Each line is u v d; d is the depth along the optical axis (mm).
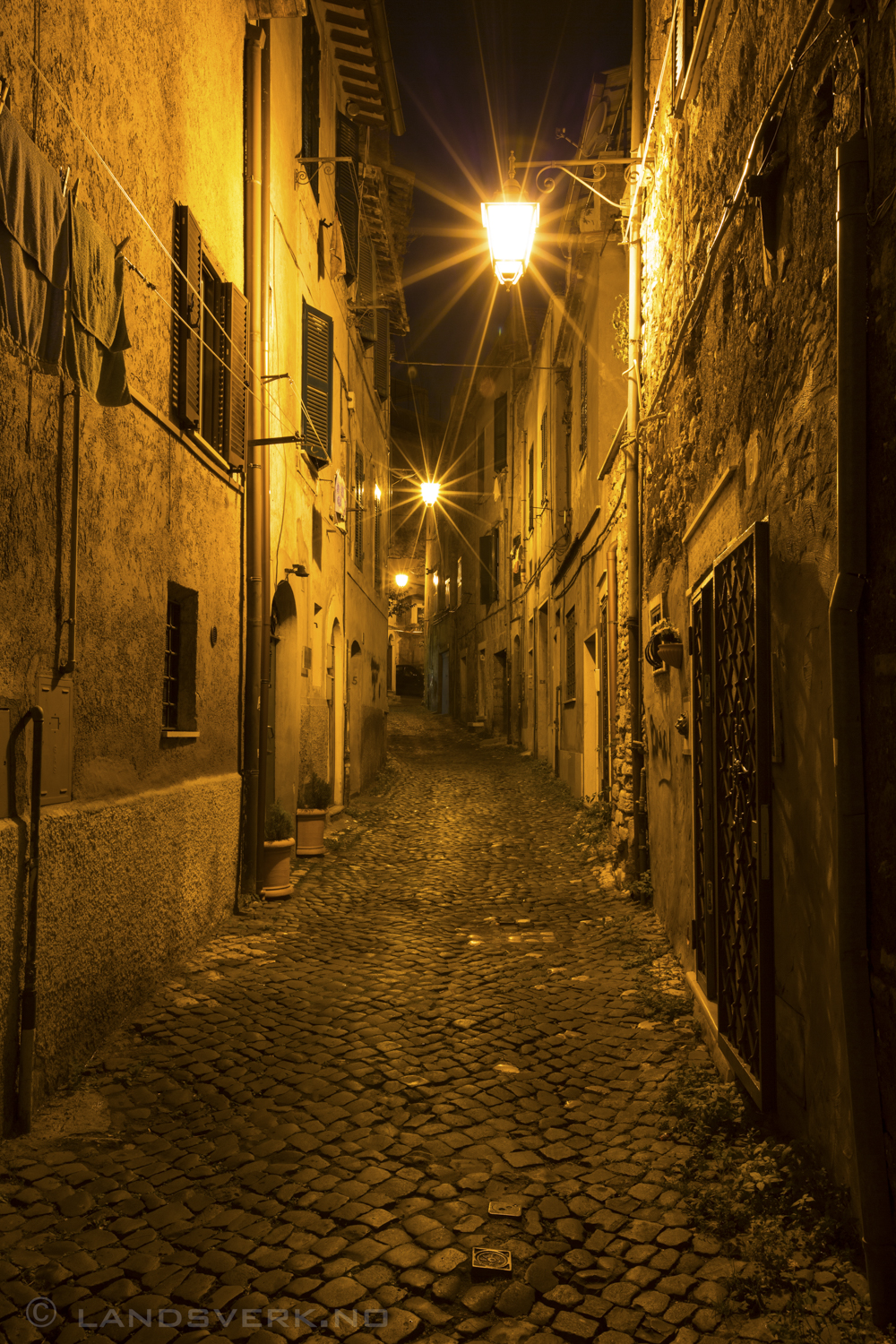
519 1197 3098
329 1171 3291
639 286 7910
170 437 5730
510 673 23031
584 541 12492
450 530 32812
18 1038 3596
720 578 4355
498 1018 4922
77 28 4277
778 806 3402
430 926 6977
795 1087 3178
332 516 12195
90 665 4539
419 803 14008
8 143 3166
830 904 2811
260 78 7848
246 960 5938
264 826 7738
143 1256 2756
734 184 4152
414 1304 2547
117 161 4816
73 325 3676
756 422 3719
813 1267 2568
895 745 2293
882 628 2377
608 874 8625
